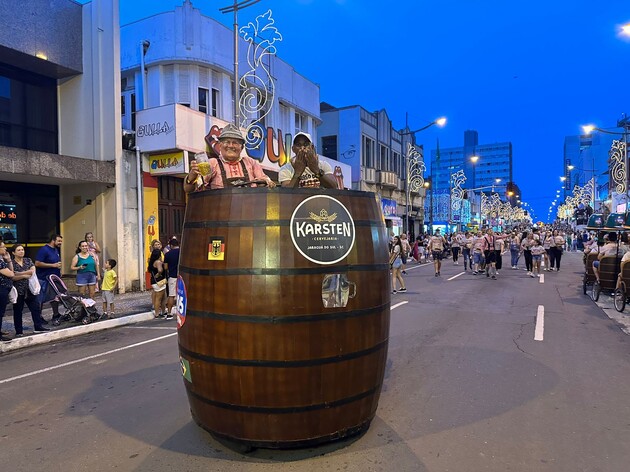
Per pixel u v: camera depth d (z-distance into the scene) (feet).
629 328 25.11
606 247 35.50
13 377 18.39
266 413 10.04
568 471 10.30
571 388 15.53
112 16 41.50
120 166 41.78
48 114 43.19
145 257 43.86
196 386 10.73
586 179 221.66
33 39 38.40
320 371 10.02
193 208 10.88
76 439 12.44
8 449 11.96
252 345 9.80
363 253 10.55
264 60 63.05
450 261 87.04
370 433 12.10
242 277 9.82
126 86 54.54
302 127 76.54
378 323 10.91
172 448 11.62
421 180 110.22
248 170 12.92
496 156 381.81
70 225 43.29
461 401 14.38
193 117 43.50
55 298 27.96
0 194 38.86
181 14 50.75
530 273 56.03
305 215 9.98
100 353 21.83
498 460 10.77
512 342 21.90
